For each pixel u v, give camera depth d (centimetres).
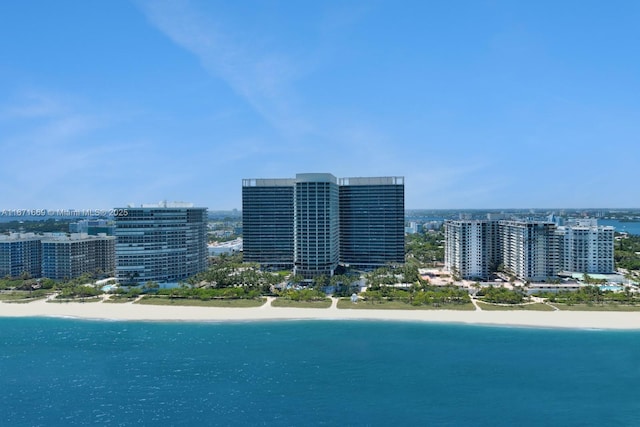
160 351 18225
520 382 14812
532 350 17862
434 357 17162
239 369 16112
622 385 14562
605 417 12488
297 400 13588
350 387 14500
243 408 13125
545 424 12125
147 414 12825
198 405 13350
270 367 16288
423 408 13038
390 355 17388
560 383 14725
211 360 17088
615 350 17812
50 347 18912
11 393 14325
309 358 17175
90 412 12975
